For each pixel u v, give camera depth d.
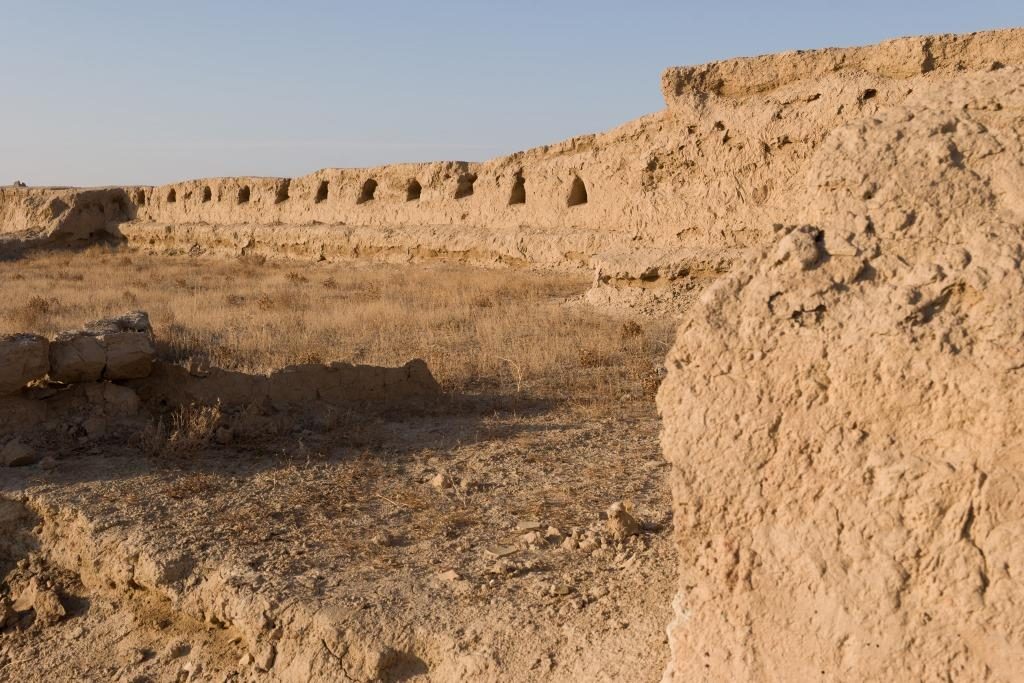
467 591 4.43
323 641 4.13
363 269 25.31
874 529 2.88
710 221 17.97
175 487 5.82
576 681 3.71
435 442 7.16
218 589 4.55
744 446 3.07
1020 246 2.94
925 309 2.95
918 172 3.21
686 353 3.22
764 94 17.59
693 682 3.10
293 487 5.98
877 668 2.80
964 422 2.83
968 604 2.73
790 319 3.10
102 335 7.32
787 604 2.96
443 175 27.31
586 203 22.45
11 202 40.84
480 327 12.87
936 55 15.54
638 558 4.69
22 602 5.00
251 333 12.69
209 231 33.50
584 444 7.11
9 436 6.69
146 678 4.29
